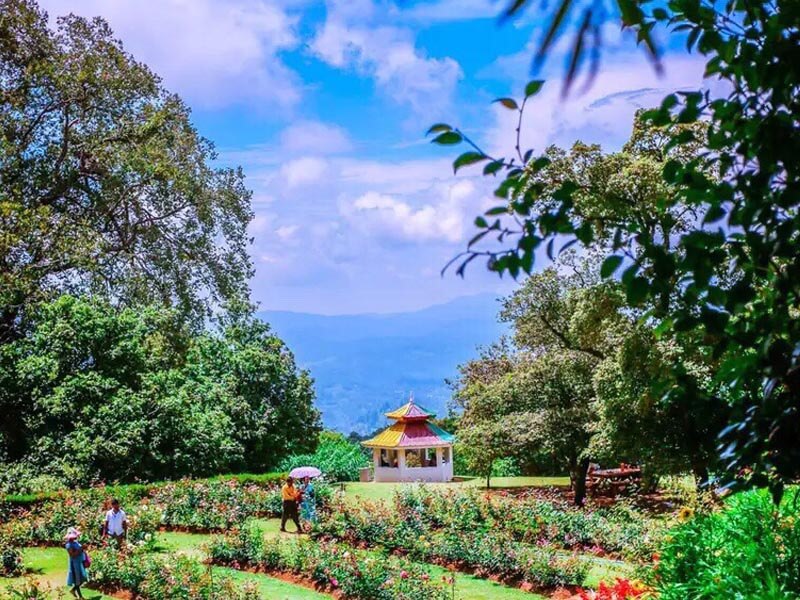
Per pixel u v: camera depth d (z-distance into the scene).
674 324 2.57
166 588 12.99
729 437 2.65
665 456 16.77
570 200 2.44
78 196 28.47
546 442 22.02
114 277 29.34
